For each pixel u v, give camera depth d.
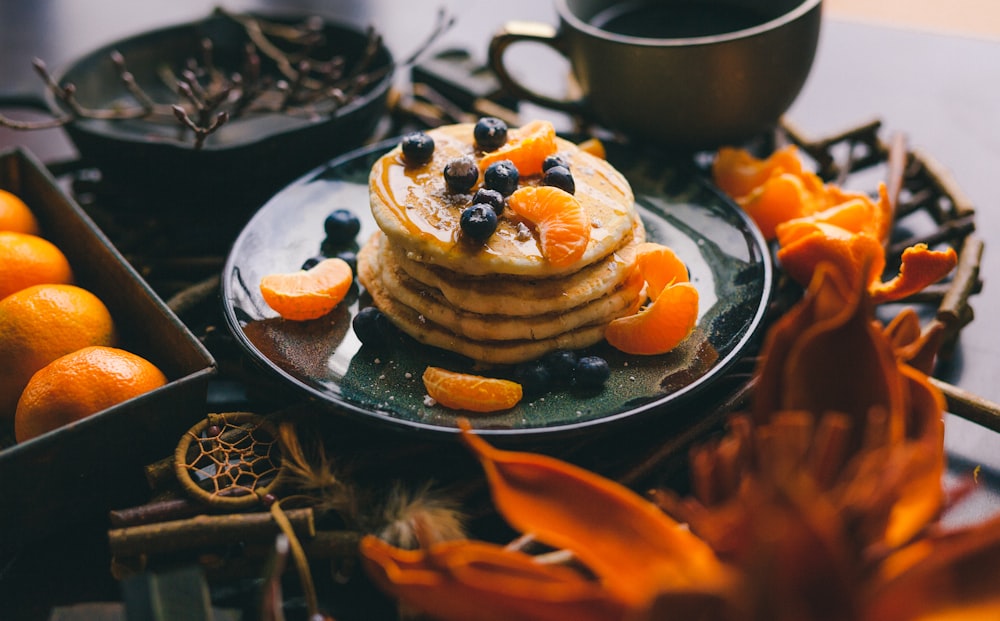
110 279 0.58
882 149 0.68
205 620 0.44
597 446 0.54
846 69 0.79
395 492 0.49
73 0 0.90
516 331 0.53
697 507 0.43
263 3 0.89
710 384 0.51
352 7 0.89
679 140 0.66
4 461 0.48
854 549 0.41
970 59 0.79
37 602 0.49
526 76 0.80
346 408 0.51
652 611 0.39
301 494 0.50
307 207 0.61
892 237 0.65
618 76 0.64
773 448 0.41
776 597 0.39
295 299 0.55
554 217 0.52
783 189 0.62
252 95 0.66
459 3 0.89
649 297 0.57
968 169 0.69
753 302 0.55
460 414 0.51
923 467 0.42
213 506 0.50
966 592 0.40
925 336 0.48
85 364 0.52
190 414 0.52
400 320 0.55
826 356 0.44
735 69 0.62
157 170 0.62
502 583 0.41
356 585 0.49
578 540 0.43
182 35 0.73
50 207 0.62
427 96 0.75
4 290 0.57
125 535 0.48
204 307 0.61
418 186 0.56
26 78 0.80
